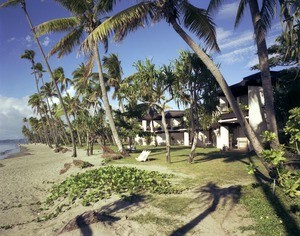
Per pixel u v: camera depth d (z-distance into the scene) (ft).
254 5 38.75
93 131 102.47
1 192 46.93
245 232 21.50
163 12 37.40
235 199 27.02
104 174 43.93
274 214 23.21
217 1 46.78
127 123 102.17
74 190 37.99
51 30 74.08
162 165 56.29
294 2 26.78
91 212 26.04
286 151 35.83
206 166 50.93
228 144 89.04
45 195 43.14
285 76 65.36
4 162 118.83
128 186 36.81
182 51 56.39
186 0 37.65
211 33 39.70
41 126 384.06
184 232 22.80
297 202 24.61
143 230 23.52
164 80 57.06
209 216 25.14
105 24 35.06
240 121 32.68
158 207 28.27
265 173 39.86
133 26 39.29
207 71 54.70
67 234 23.41
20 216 33.22
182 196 31.27
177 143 157.17
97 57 77.87
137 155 83.35
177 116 157.99
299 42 28.32
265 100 37.32
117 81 137.28
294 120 26.04
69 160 93.25
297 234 20.08
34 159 121.49
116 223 25.14
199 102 59.57
